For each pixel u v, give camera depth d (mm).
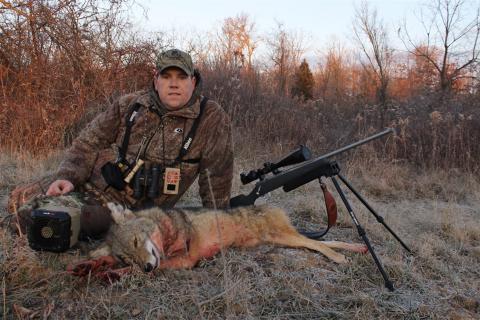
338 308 3219
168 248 3707
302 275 3627
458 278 3850
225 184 4277
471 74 14734
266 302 3211
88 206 3732
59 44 8758
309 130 10227
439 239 4844
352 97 14961
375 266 3871
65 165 4094
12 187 5656
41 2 8555
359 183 7582
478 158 8727
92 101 8695
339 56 28219
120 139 4215
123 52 9289
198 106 4121
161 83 3938
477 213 6203
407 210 6188
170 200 4242
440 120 9102
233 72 11367
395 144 9039
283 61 23734
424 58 16625
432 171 8438
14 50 8445
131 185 4082
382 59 17703
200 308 2852
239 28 25641
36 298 3092
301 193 6648
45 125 7801
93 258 3449
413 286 3639
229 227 4066
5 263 3385
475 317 3252
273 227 4250
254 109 10547
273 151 9234
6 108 7871
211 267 3725
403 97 15250
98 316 2930
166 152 4082
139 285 3342
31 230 3309
